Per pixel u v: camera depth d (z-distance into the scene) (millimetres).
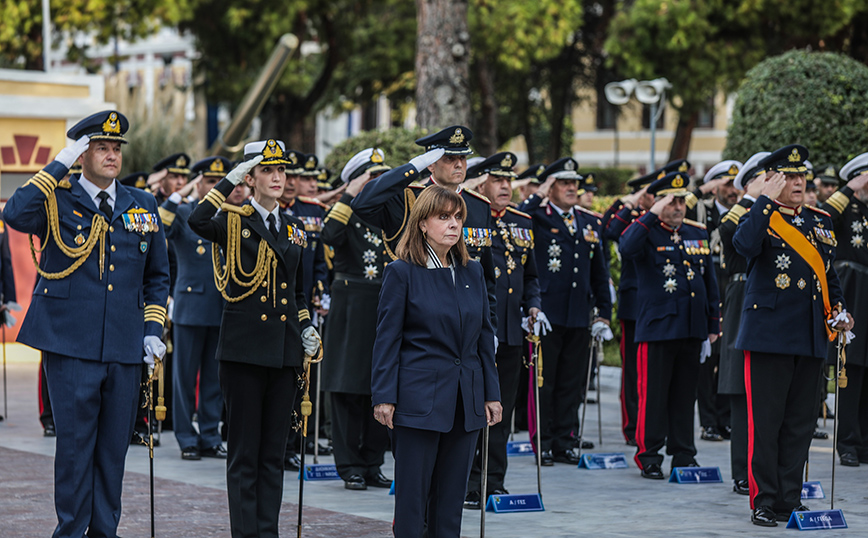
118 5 27484
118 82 24938
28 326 6375
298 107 31375
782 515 7789
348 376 8742
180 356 10242
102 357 6379
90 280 6414
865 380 10453
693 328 9445
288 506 8062
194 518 7562
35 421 12266
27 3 26203
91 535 6484
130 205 6602
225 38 29203
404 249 5906
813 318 7754
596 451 10938
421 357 5773
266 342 6453
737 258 8938
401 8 30359
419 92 17125
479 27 26688
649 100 18406
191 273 10297
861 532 7379
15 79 18172
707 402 11680
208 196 6418
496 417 5988
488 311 6059
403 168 7188
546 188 10500
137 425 11219
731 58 25500
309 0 28469
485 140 28922
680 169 10375
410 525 5734
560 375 10359
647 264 9633
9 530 7090
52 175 6270
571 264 10305
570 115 37344
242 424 6488
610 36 26875
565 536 7160
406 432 5754
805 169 7859
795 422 7824
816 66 15609
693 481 9219
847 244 10242
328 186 12508
